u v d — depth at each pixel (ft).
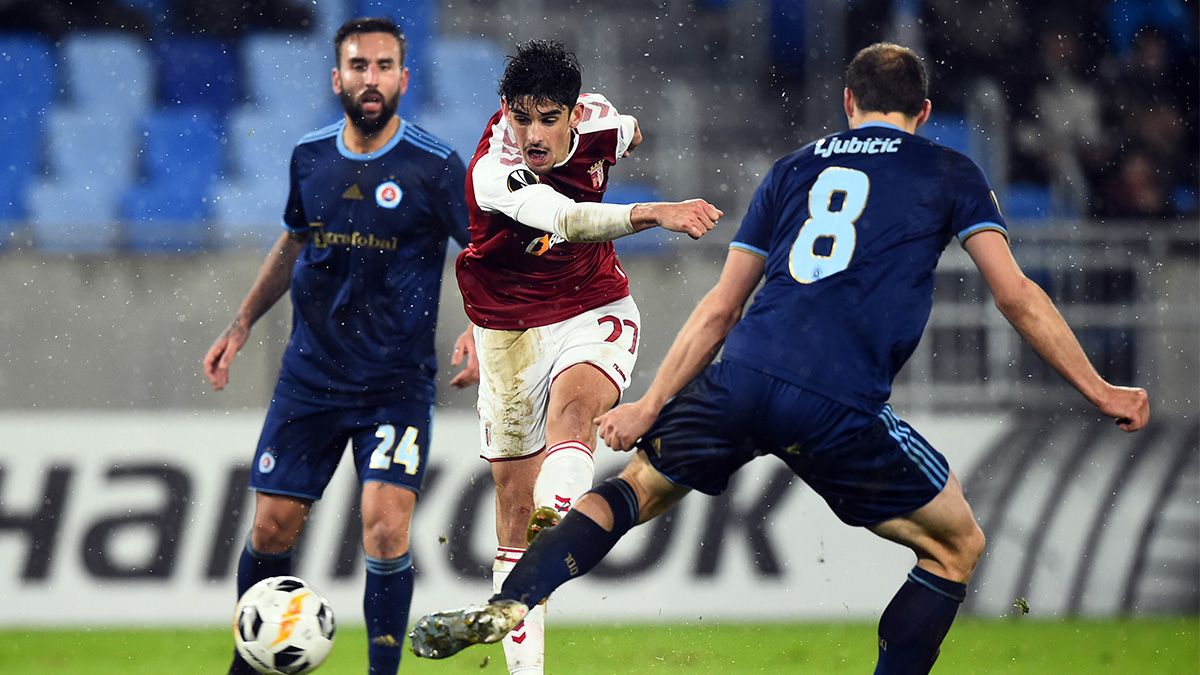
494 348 59.26
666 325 135.33
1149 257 133.39
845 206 48.14
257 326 130.72
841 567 116.06
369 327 63.82
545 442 60.29
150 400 132.87
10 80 172.45
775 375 46.73
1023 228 132.98
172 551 110.32
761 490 116.26
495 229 57.21
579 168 57.00
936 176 48.08
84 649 93.86
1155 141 171.32
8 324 132.26
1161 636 102.94
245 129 172.76
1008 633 105.40
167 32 177.47
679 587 113.80
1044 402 126.72
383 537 62.08
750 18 188.44
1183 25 175.52
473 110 179.73
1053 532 120.06
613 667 84.64
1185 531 121.29
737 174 172.04
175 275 134.82
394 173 63.93
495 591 60.54
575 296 58.95
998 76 173.06
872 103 50.42
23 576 108.58
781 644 98.78
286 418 64.13
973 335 127.44
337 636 102.12
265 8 179.52
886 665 49.49
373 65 63.46
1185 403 131.54
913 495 47.78
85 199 167.43
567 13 188.03
